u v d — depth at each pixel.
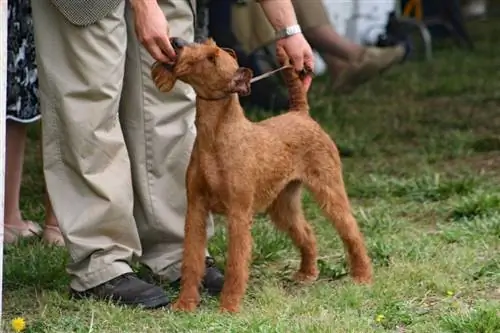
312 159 8.80
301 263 9.43
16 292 9.03
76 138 8.27
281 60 8.95
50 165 8.45
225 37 17.19
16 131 10.75
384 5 22.66
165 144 8.85
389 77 21.03
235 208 8.12
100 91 8.22
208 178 8.09
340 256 10.10
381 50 19.12
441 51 24.08
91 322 7.99
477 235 10.40
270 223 10.91
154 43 7.89
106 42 8.20
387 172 13.81
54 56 8.26
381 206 12.01
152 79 8.20
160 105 8.83
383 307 8.30
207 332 7.71
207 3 16.44
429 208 11.88
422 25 23.23
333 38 19.02
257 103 17.48
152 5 7.90
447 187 12.39
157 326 7.99
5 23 7.70
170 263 9.07
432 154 14.53
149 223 8.94
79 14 8.05
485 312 7.82
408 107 18.30
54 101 8.29
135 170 8.85
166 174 8.93
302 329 7.61
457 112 17.73
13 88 10.35
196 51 7.86
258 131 8.31
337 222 8.97
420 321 8.02
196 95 8.11
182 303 8.34
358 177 13.42
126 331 7.93
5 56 7.73
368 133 16.14
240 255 8.17
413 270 9.13
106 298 8.55
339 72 19.12
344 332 7.61
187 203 8.34
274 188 8.46
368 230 10.93
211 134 8.05
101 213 8.41
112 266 8.54
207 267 9.09
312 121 8.88
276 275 9.53
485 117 17.25
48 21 8.24
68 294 8.77
